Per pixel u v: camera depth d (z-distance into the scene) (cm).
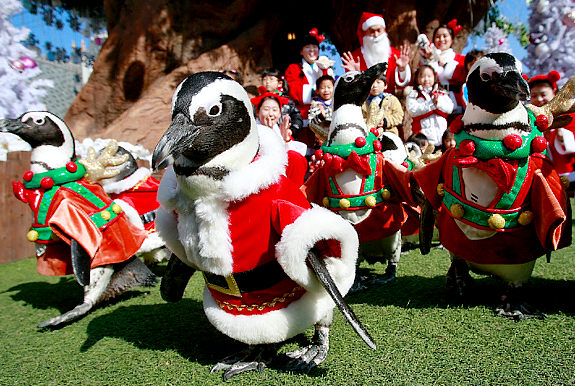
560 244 252
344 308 183
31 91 728
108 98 908
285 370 208
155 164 171
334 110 329
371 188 321
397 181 324
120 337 267
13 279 424
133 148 596
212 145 184
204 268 204
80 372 223
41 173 301
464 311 265
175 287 242
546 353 206
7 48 699
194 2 888
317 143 562
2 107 688
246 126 192
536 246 246
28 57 727
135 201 381
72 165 298
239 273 200
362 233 324
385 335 240
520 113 234
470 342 223
